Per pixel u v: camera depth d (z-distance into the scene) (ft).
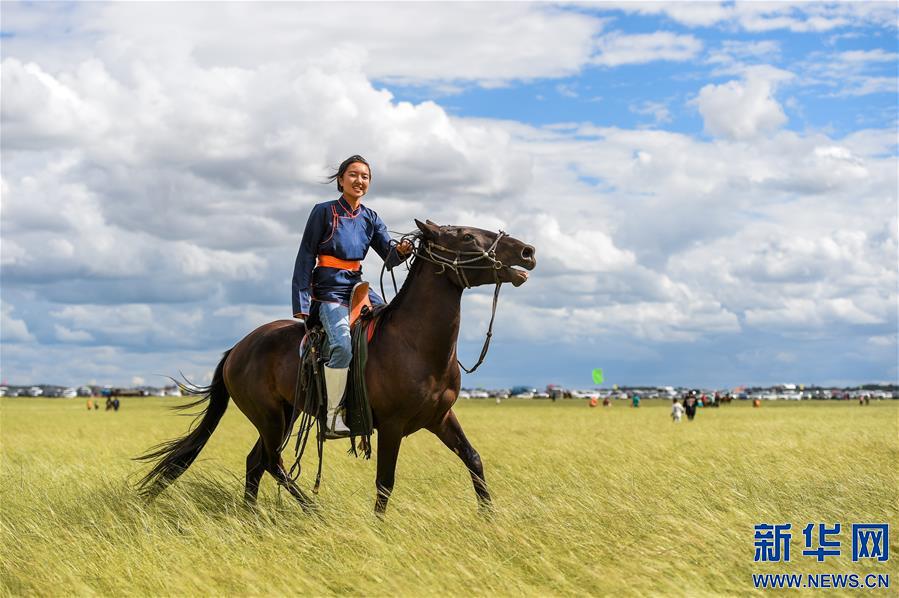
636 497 28.32
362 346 26.20
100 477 36.55
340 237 27.09
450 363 26.32
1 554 22.41
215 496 28.99
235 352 30.01
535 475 36.55
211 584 19.29
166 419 152.25
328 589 19.27
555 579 19.25
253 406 28.91
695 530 22.45
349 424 26.76
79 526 25.34
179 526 25.08
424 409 26.18
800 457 42.45
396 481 34.96
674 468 36.86
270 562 20.77
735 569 20.11
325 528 23.67
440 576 19.30
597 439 67.10
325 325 26.58
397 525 23.45
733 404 402.72
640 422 131.85
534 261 25.95
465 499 29.14
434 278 26.07
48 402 435.12
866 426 91.15
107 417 169.68
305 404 26.78
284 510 27.04
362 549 21.86
